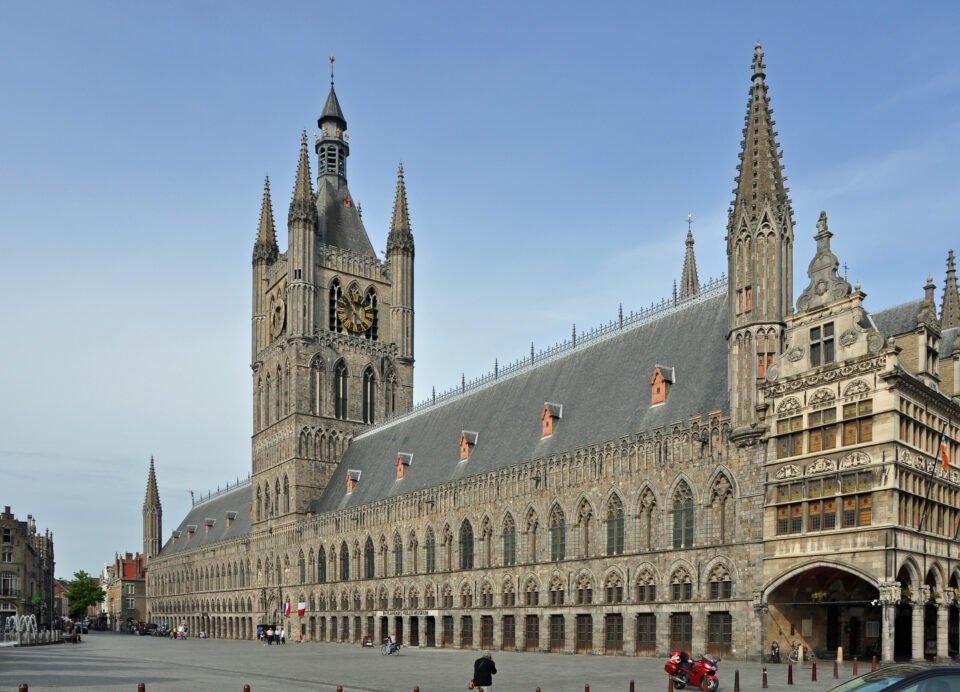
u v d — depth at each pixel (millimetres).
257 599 133500
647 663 58438
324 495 121625
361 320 130000
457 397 105812
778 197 61531
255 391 137000
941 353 60844
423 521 92062
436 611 88125
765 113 63031
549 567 73938
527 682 44094
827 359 55156
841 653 50938
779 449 56875
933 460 53531
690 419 63688
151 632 172375
